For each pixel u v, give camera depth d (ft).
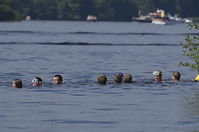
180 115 147.74
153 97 180.14
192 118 143.54
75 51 437.17
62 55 388.78
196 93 189.78
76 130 130.11
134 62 331.98
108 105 164.35
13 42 555.28
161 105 164.25
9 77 245.45
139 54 409.90
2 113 150.71
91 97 180.14
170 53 425.69
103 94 187.11
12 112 152.25
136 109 157.48
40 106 162.09
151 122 139.03
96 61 336.70
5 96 181.47
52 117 145.28
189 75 254.47
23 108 158.51
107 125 135.85
